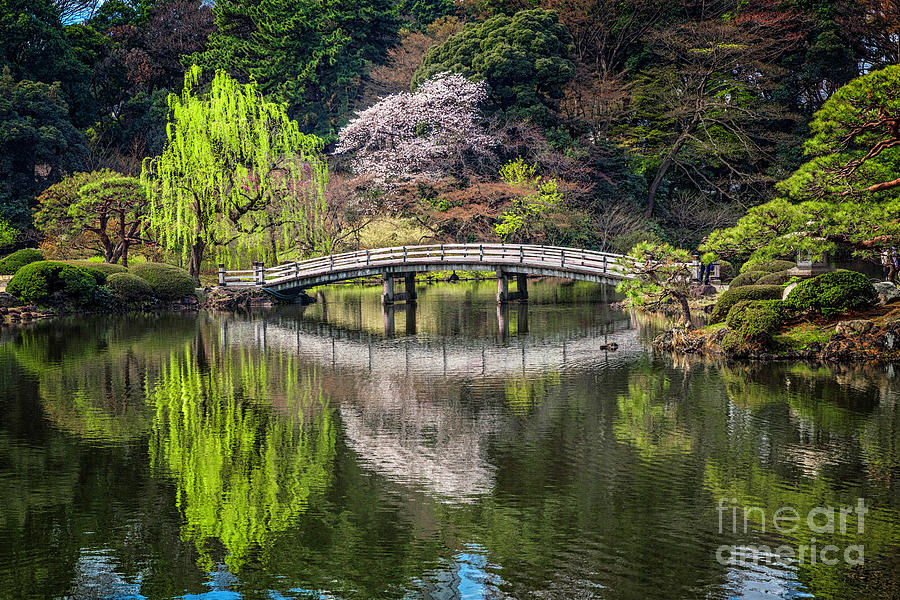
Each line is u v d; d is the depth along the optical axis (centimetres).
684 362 2136
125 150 5712
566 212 4422
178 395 1867
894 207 1880
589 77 5097
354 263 3681
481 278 5294
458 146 4625
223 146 3712
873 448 1377
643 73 5188
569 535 1080
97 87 5866
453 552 1041
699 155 4944
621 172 4869
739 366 2047
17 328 2972
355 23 6328
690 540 1059
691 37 5022
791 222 1930
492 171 4797
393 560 1024
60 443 1498
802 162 4847
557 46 4953
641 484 1245
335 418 1658
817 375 1900
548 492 1223
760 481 1245
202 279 4347
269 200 3800
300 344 2602
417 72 5331
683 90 5050
